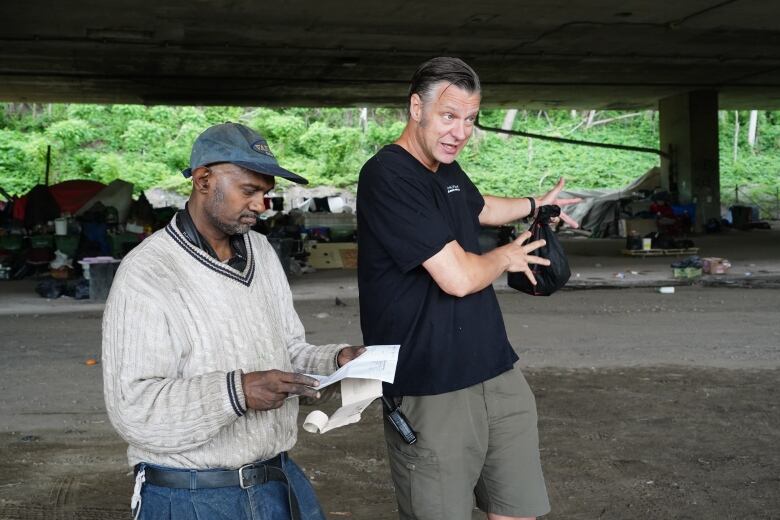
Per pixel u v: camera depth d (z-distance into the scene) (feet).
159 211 73.10
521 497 9.64
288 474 7.95
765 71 93.09
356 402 7.77
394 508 14.49
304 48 74.33
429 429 9.23
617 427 18.69
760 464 16.21
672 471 15.88
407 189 9.08
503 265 9.34
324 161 151.43
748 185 164.35
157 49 73.41
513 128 173.37
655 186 115.24
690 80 98.89
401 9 61.77
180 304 7.16
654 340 29.53
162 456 7.25
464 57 80.84
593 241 94.12
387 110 170.30
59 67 81.82
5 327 35.14
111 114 149.28
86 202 69.87
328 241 77.51
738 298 40.75
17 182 135.74
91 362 26.96
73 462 16.90
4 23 63.72
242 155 7.16
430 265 8.96
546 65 86.22
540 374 24.14
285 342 8.02
